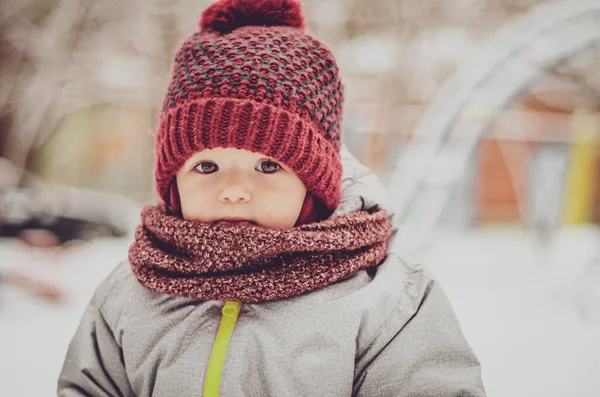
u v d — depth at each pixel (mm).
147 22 6809
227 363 891
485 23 6750
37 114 7094
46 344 2504
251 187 896
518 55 3709
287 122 887
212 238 876
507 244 6312
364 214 1002
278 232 872
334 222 930
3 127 7426
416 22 6488
